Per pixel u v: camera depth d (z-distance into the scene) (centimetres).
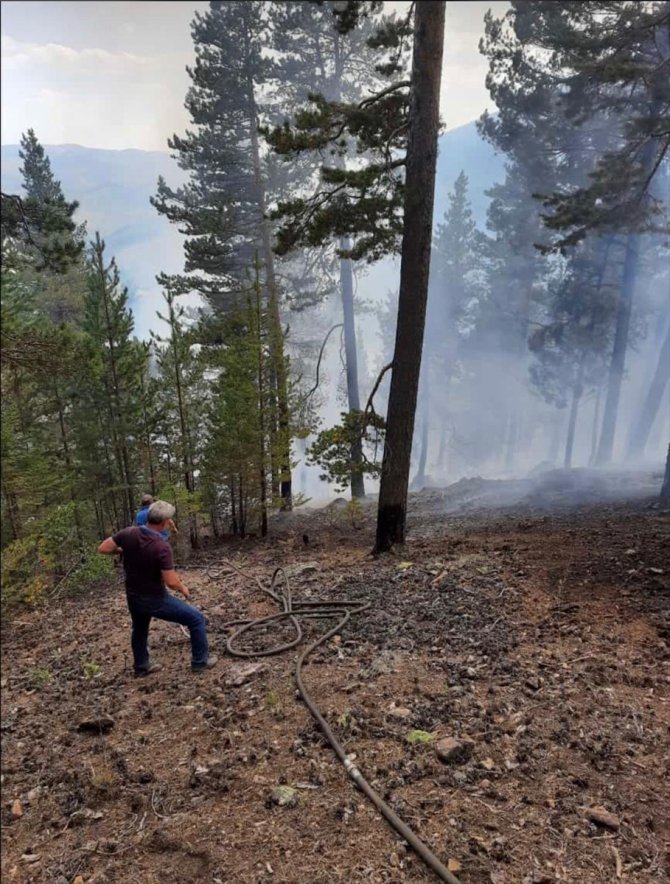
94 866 332
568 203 1257
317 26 1317
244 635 636
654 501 1052
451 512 1407
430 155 764
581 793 341
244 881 305
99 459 1193
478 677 478
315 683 500
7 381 515
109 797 388
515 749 382
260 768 393
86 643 687
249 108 1503
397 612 644
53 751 456
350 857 311
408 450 882
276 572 811
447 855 305
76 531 908
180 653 616
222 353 1237
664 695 431
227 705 484
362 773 373
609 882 283
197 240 1575
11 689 593
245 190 1644
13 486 533
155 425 1244
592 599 609
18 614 795
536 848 305
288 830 335
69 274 1639
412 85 755
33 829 372
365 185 770
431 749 388
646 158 1290
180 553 1126
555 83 1493
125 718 489
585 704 427
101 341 1134
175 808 368
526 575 701
